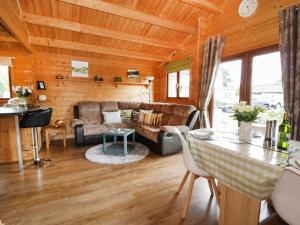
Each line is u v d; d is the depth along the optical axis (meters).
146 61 5.51
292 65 2.19
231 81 3.39
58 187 2.26
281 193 0.98
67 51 4.48
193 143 1.71
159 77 5.87
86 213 1.78
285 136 1.40
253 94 2.99
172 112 4.15
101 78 4.95
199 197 2.10
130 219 1.71
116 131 3.62
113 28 3.82
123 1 3.14
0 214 1.75
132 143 4.25
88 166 2.92
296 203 0.92
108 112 4.71
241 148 1.40
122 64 5.33
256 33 2.83
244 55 3.07
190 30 3.85
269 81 2.74
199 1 3.15
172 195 2.13
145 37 4.22
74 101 4.81
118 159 3.23
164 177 2.59
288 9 2.24
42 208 1.85
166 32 4.18
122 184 2.37
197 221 1.70
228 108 3.46
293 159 1.10
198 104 3.97
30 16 3.07
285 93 2.27
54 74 4.53
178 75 4.95
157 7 3.37
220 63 3.57
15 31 2.58
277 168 1.04
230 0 3.27
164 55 5.25
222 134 1.88
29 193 2.12
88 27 3.56
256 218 1.19
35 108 3.12
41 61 4.38
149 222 1.68
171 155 3.51
